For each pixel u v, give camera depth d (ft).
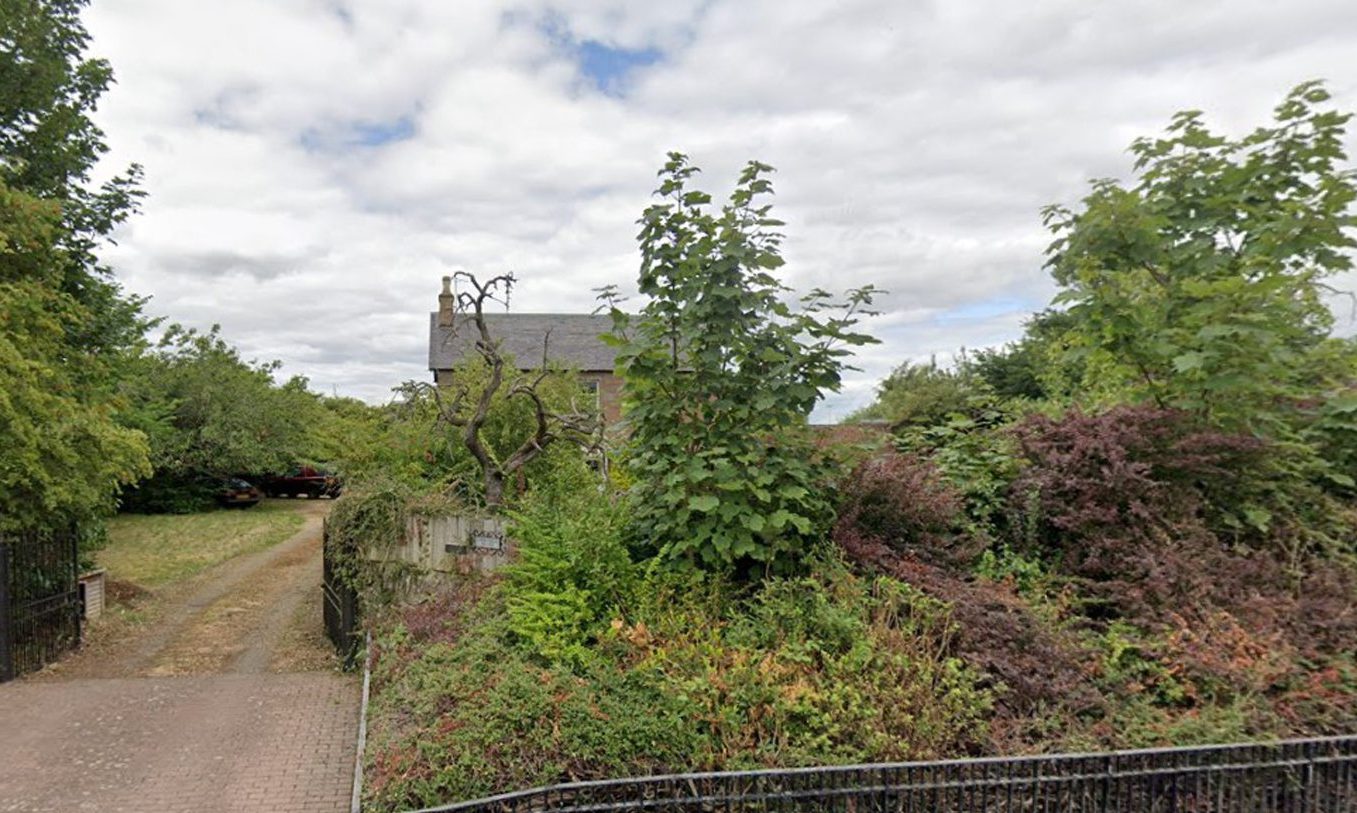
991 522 21.91
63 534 27.43
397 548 24.25
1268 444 19.95
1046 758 12.35
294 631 31.73
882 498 19.97
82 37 38.65
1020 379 57.26
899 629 16.11
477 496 28.94
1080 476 20.11
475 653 16.81
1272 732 14.08
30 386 27.22
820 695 14.29
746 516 17.52
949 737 13.85
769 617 16.74
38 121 37.29
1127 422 20.34
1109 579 19.21
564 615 17.24
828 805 11.89
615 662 15.76
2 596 23.26
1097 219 21.74
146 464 33.32
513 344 93.61
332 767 16.55
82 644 28.91
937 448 25.12
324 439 38.58
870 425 27.81
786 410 18.62
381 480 26.89
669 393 19.15
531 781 12.14
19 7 35.40
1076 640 17.10
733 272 18.13
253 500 88.02
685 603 17.52
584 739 12.80
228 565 49.96
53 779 15.85
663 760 12.97
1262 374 19.84
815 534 19.08
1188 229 22.45
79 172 38.99
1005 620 16.56
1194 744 13.55
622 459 22.12
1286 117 22.18
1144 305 21.49
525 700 13.52
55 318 31.83
